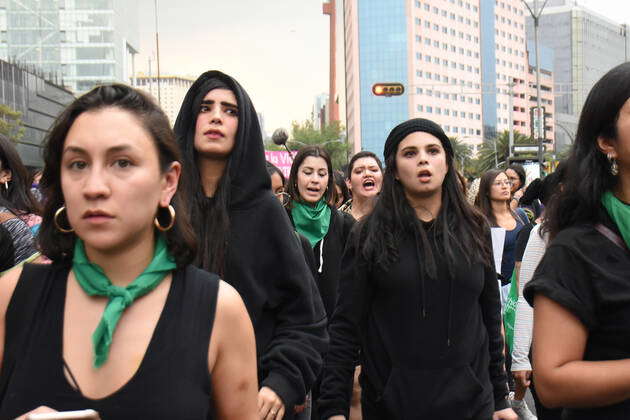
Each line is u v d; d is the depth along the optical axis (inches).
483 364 114.0
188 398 51.4
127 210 52.4
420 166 116.4
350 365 118.7
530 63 6171.3
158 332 52.6
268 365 96.6
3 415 50.5
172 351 52.2
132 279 54.5
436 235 115.1
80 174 52.9
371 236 115.4
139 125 53.8
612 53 6993.1
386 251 113.3
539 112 1008.9
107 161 52.6
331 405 116.4
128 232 52.7
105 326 50.8
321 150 195.8
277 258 104.1
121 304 51.9
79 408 49.8
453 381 109.2
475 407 109.0
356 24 5029.5
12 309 53.7
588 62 6560.0
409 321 111.7
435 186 117.4
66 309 53.3
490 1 5679.1
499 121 5743.1
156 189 54.9
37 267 55.9
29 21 2748.5
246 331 58.1
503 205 242.5
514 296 175.6
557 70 6589.6
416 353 110.4
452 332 110.8
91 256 54.2
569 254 70.4
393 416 109.9
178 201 58.4
